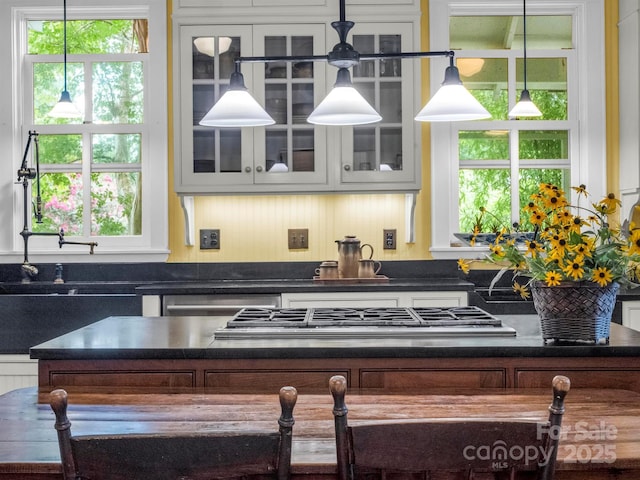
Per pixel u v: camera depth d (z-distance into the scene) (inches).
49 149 157.6
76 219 158.2
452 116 100.8
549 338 77.5
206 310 133.0
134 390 72.5
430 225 156.1
